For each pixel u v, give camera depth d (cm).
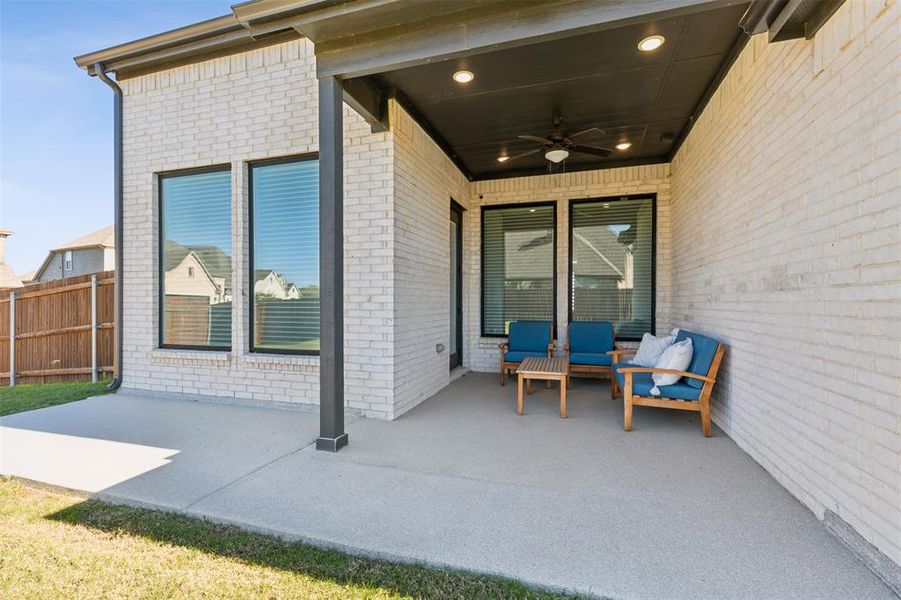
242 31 446
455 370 641
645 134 523
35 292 677
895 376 178
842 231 214
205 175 499
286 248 470
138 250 516
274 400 459
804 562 190
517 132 522
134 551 206
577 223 643
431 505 243
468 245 683
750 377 319
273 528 220
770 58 290
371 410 425
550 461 308
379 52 303
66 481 276
